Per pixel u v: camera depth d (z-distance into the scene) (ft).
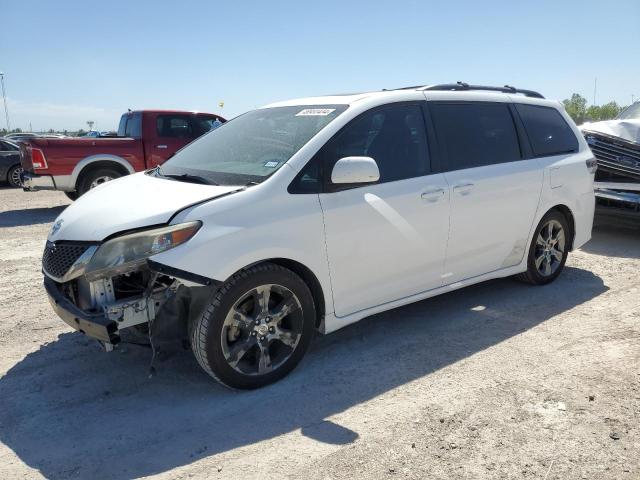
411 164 14.34
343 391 12.14
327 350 14.16
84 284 11.37
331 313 13.08
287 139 13.50
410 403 11.57
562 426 10.56
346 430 10.67
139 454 10.09
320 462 9.71
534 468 9.39
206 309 11.26
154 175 14.58
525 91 18.80
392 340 14.73
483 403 11.46
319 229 12.46
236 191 11.85
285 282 12.07
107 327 10.72
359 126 13.56
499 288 18.65
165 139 37.09
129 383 12.65
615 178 25.45
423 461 9.65
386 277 13.88
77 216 12.26
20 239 27.78
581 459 9.59
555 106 19.10
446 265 15.21
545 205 17.54
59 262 11.80
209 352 11.39
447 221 14.80
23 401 11.91
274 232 11.82
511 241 16.81
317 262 12.53
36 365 13.56
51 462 9.89
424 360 13.53
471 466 9.49
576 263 21.86
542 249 18.31
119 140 35.53
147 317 11.51
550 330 15.15
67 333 15.44
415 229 14.12
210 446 10.28
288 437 10.50
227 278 11.25
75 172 34.12
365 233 13.19
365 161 12.26
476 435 10.36
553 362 13.21
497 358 13.53
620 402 11.32
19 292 18.97
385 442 10.23
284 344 12.53
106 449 10.24
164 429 10.84
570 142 19.07
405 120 14.53
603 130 25.73
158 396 12.08
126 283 11.62
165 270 10.82
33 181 33.37
